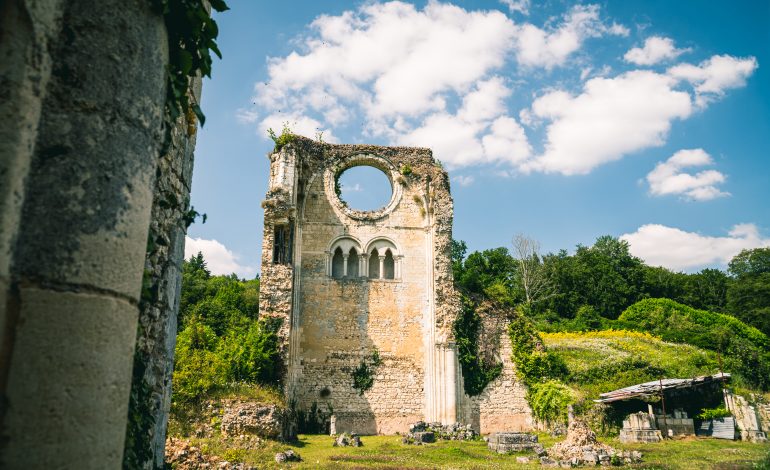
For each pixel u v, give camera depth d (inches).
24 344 118.9
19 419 115.3
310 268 1300.4
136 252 143.0
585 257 2837.1
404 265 1342.3
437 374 1238.3
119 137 141.6
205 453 664.4
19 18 129.7
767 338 2000.5
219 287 2130.9
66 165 132.1
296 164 1285.7
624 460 762.2
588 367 1311.5
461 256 2388.0
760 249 3174.2
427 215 1373.0
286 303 1158.3
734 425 1047.6
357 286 1309.1
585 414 1094.4
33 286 122.9
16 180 124.0
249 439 824.3
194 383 892.6
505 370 1282.0
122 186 140.2
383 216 1365.7
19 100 126.7
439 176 1366.9
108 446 128.3
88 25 142.9
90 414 124.3
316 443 975.6
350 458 770.2
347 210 1353.3
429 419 1226.6
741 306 2650.1
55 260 125.6
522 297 2482.8
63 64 138.2
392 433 1218.0
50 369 120.1
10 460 113.0
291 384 1190.3
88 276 129.2
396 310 1307.8
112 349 131.5
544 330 2052.2
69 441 119.8
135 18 151.9
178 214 274.2
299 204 1323.8
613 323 2114.9
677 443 956.0
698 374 1353.3
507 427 1233.4
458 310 1282.0
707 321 2066.9
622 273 2795.3
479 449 895.1
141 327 228.1
